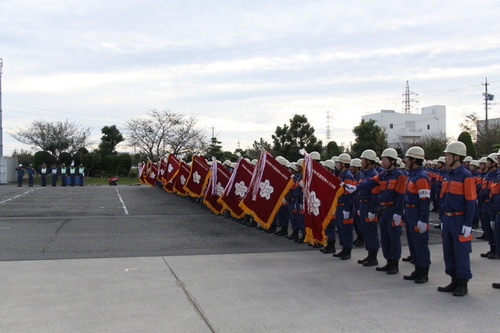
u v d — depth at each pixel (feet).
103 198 75.46
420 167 24.47
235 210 40.57
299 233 40.37
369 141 114.42
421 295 21.22
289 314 18.25
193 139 166.20
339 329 16.63
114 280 23.26
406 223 24.59
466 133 92.89
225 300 20.04
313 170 29.12
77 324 16.96
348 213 29.60
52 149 164.55
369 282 23.61
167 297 20.40
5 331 16.20
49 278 23.49
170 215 52.01
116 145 204.44
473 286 22.89
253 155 140.87
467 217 21.06
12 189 100.32
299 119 118.83
